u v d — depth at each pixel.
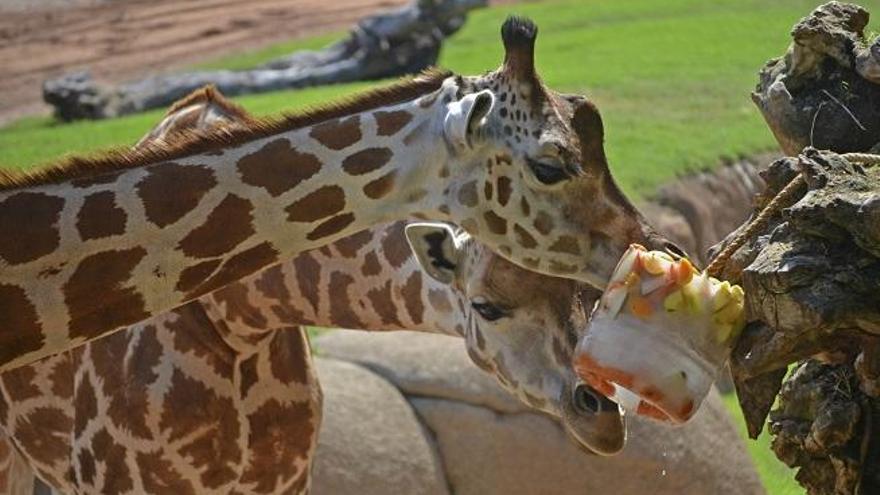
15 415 10.59
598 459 12.87
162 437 9.79
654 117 21.20
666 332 7.50
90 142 22.00
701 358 7.53
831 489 8.11
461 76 8.31
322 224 8.21
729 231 18.77
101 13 34.06
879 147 8.37
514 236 8.16
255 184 8.11
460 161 8.10
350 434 12.75
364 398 12.97
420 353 13.33
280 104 23.34
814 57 8.60
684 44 26.12
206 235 8.09
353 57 26.42
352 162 8.15
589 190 8.15
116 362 9.83
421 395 13.23
